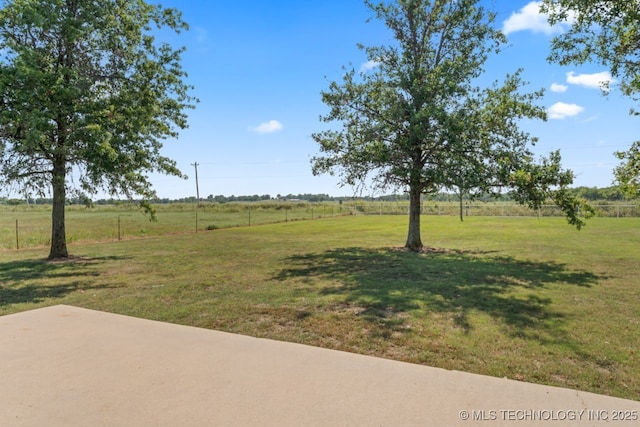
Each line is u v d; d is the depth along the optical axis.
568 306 5.55
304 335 4.40
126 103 10.10
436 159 11.41
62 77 8.39
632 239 14.47
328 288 6.93
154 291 6.88
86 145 9.06
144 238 18.14
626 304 5.66
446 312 5.27
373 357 3.51
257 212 45.50
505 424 2.36
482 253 11.53
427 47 12.12
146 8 11.62
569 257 10.42
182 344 3.83
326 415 2.46
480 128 10.62
